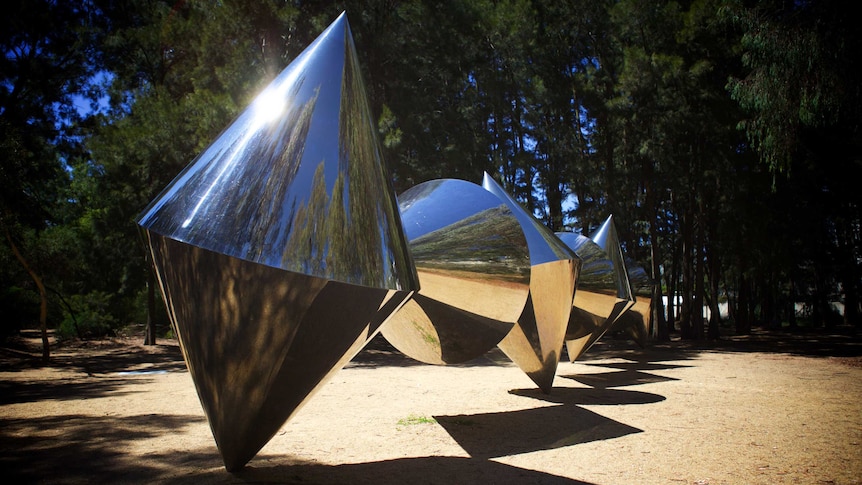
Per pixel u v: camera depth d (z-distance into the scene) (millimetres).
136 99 26547
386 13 25297
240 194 4199
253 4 19625
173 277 4312
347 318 4273
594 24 27719
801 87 15711
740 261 31672
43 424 7797
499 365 17578
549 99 28344
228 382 4352
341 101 4672
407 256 4867
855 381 12906
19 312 25141
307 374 4469
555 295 9609
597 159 31219
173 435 7043
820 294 40344
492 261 7770
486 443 6633
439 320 7898
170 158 20547
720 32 25531
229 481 4793
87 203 34500
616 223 28609
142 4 25984
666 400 10016
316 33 21344
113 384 12859
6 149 17094
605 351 22656
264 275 3977
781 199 26156
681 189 28828
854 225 32031
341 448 6340
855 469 5551
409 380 13273
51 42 21047
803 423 7926
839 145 23922
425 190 8562
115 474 5195
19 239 18828
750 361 18078
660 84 24422
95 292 34156
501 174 27766
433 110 25562
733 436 7066
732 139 26641
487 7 28906
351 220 4320
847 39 14664
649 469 5516
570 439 6867
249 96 18797
